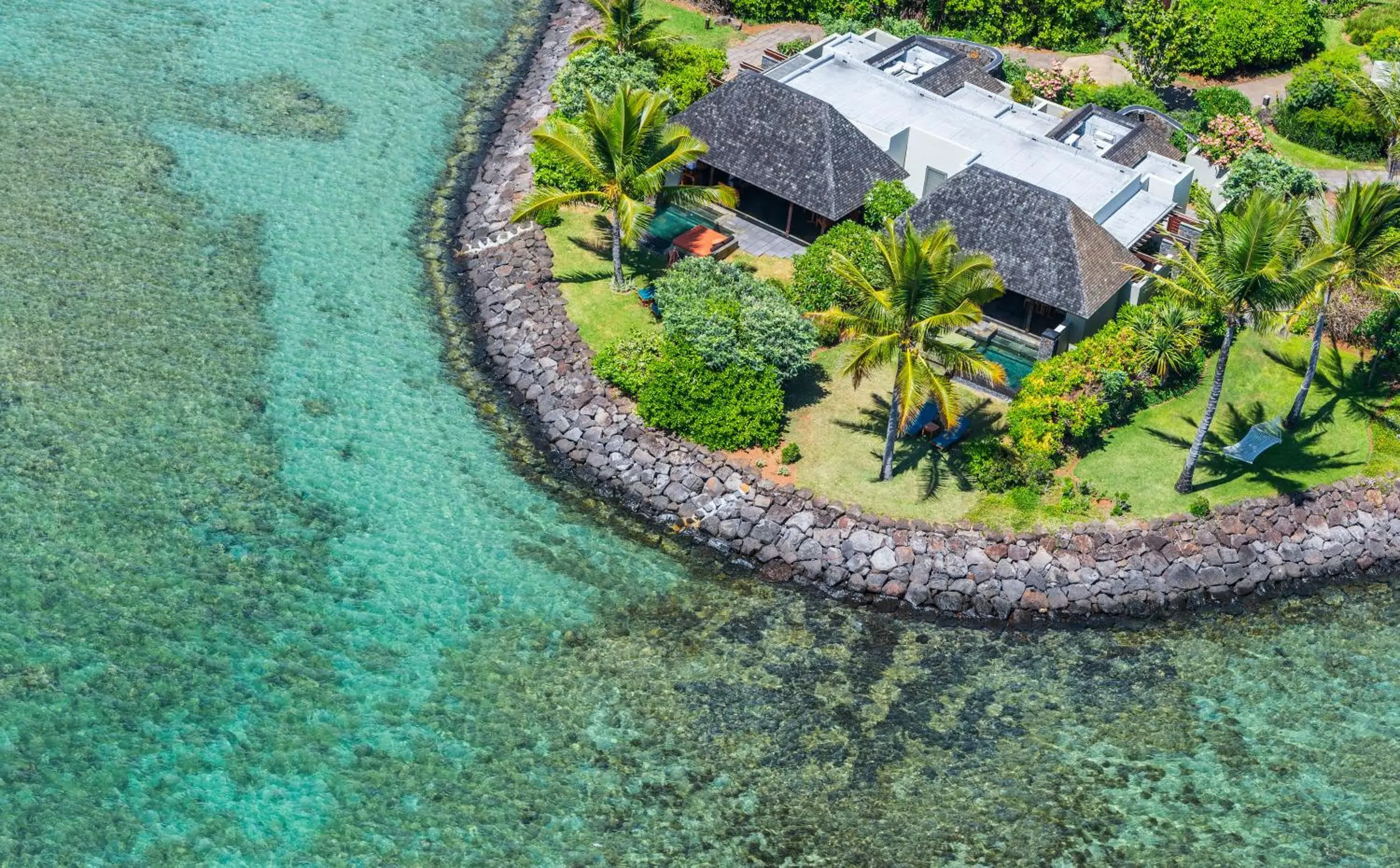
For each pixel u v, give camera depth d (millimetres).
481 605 50219
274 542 51625
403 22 85188
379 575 50969
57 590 48812
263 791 43531
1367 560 53406
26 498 51844
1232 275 48375
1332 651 50531
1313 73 76500
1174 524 53125
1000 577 51656
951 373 53031
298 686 46781
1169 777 45938
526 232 66062
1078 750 46688
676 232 66500
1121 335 57781
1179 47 77000
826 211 62625
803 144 64062
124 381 57375
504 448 56781
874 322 50781
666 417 55844
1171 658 50031
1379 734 47594
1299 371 59688
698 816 43938
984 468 54188
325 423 56875
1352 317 60156
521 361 60031
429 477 55062
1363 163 73250
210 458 54625
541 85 79438
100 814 42375
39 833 41656
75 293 61344
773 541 52844
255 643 48000
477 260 65625
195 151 71188
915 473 54812
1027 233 58875
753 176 64625
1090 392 56031
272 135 73188
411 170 72250
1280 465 55531
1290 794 45469
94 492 52500
